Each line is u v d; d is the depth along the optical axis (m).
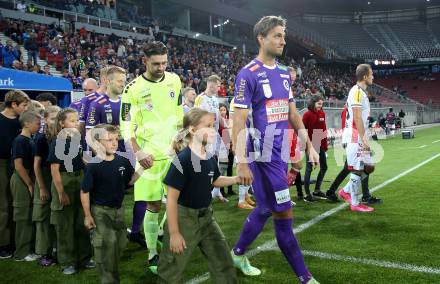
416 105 33.69
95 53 17.48
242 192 6.11
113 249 3.16
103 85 5.16
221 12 35.38
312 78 33.97
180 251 2.58
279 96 3.09
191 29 33.91
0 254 4.23
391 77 45.25
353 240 4.34
